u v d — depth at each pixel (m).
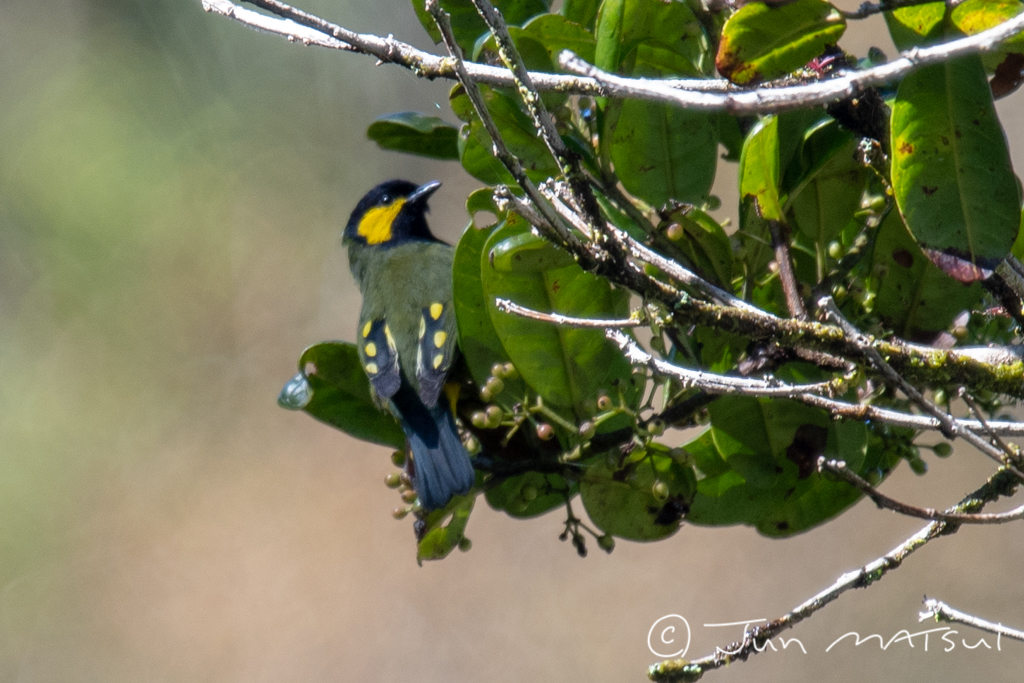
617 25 5.18
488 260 5.16
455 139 6.39
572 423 5.41
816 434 5.42
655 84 3.70
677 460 5.26
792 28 4.41
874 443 5.59
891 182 4.75
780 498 5.60
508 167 4.16
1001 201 4.38
